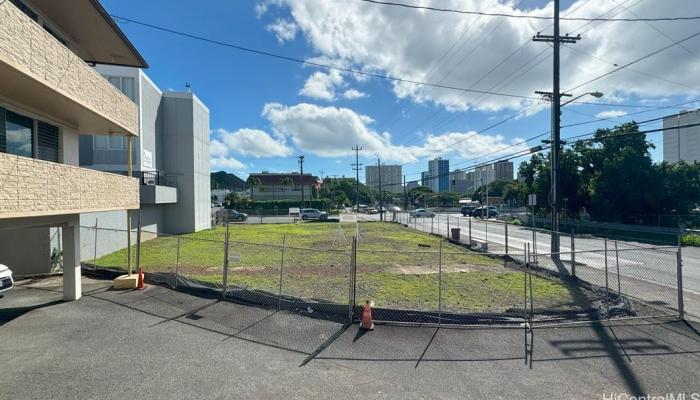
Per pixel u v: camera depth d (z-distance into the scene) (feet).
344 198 361.71
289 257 63.98
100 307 33.24
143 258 63.16
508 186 268.21
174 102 111.86
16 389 18.62
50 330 27.30
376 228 133.28
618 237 91.45
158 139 107.65
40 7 37.52
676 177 104.73
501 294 37.58
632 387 18.85
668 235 89.30
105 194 37.78
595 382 19.36
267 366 21.26
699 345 24.09
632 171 107.24
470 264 56.54
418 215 204.64
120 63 51.55
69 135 41.93
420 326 27.84
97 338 25.64
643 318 28.99
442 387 18.90
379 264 56.75
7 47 23.73
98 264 56.65
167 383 19.24
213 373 20.38
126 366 21.25
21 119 34.45
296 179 343.87
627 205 111.75
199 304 33.86
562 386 18.97
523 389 18.70
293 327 27.73
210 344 24.56
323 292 38.40
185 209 112.47
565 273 47.42
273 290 38.96
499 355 22.77
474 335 26.03
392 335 26.11
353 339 25.40
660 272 48.75
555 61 63.26
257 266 54.75
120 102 42.96
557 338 25.36
